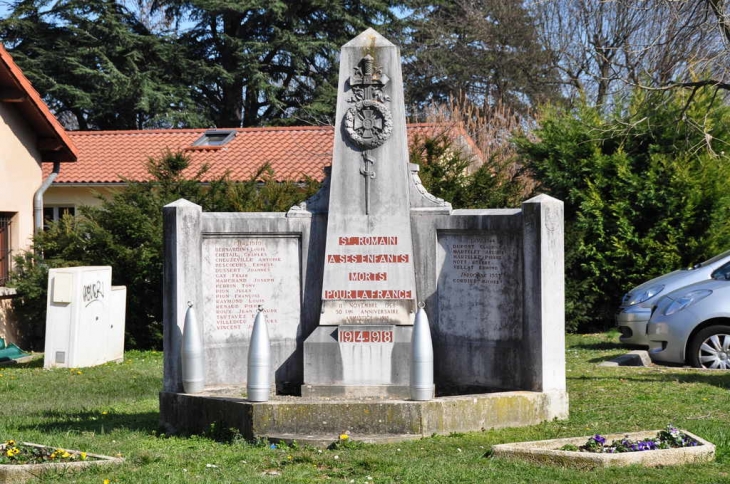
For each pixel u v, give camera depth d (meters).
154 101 35.47
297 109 37.16
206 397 8.81
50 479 7.14
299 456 7.63
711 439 8.14
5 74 18.67
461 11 40.62
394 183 9.84
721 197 19.44
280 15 36.12
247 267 10.02
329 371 9.64
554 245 9.22
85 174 26.03
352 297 9.81
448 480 6.88
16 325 19.09
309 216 10.11
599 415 9.40
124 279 18.14
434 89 39.97
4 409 11.08
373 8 37.66
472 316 9.80
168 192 18.41
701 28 18.33
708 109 18.16
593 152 20.59
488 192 18.70
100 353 15.84
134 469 7.41
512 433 8.50
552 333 9.22
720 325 13.00
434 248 9.94
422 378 8.39
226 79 36.28
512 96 39.41
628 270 19.95
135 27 37.75
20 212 19.62
